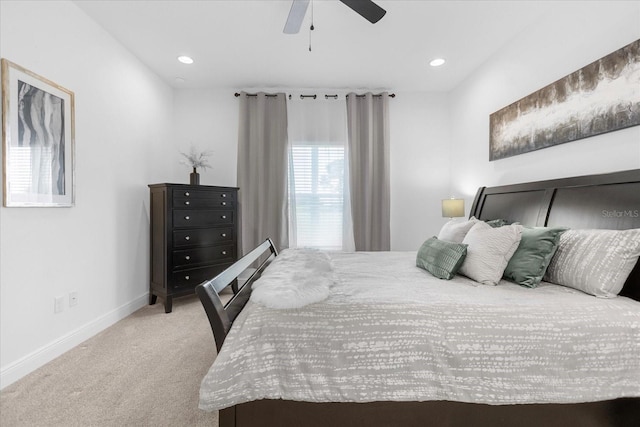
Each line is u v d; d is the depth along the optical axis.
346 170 3.71
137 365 1.85
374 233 3.71
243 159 3.58
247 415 1.06
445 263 1.66
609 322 1.10
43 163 1.89
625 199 1.57
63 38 2.06
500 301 1.22
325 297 1.20
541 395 1.04
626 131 1.67
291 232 3.67
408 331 1.08
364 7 1.73
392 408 1.07
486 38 2.60
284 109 3.62
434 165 3.82
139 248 2.96
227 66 3.11
